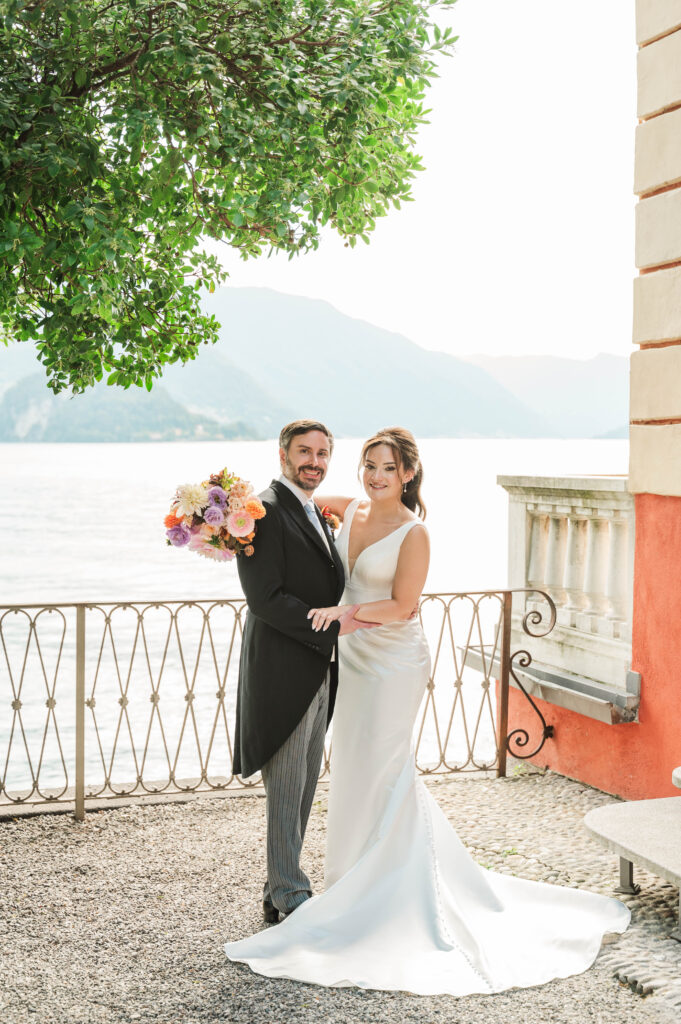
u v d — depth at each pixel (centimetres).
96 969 332
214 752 903
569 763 572
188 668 1384
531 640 612
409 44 508
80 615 495
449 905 359
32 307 586
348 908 355
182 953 345
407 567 380
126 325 581
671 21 478
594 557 563
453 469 11594
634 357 509
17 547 4022
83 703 493
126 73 490
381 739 383
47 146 438
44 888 404
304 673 366
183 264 618
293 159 516
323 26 507
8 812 498
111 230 457
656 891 402
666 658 490
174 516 357
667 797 454
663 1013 303
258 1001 310
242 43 489
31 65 465
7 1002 309
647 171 498
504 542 3659
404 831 371
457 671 583
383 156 573
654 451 491
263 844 459
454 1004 309
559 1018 300
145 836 469
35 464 15238
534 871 427
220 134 487
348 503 417
